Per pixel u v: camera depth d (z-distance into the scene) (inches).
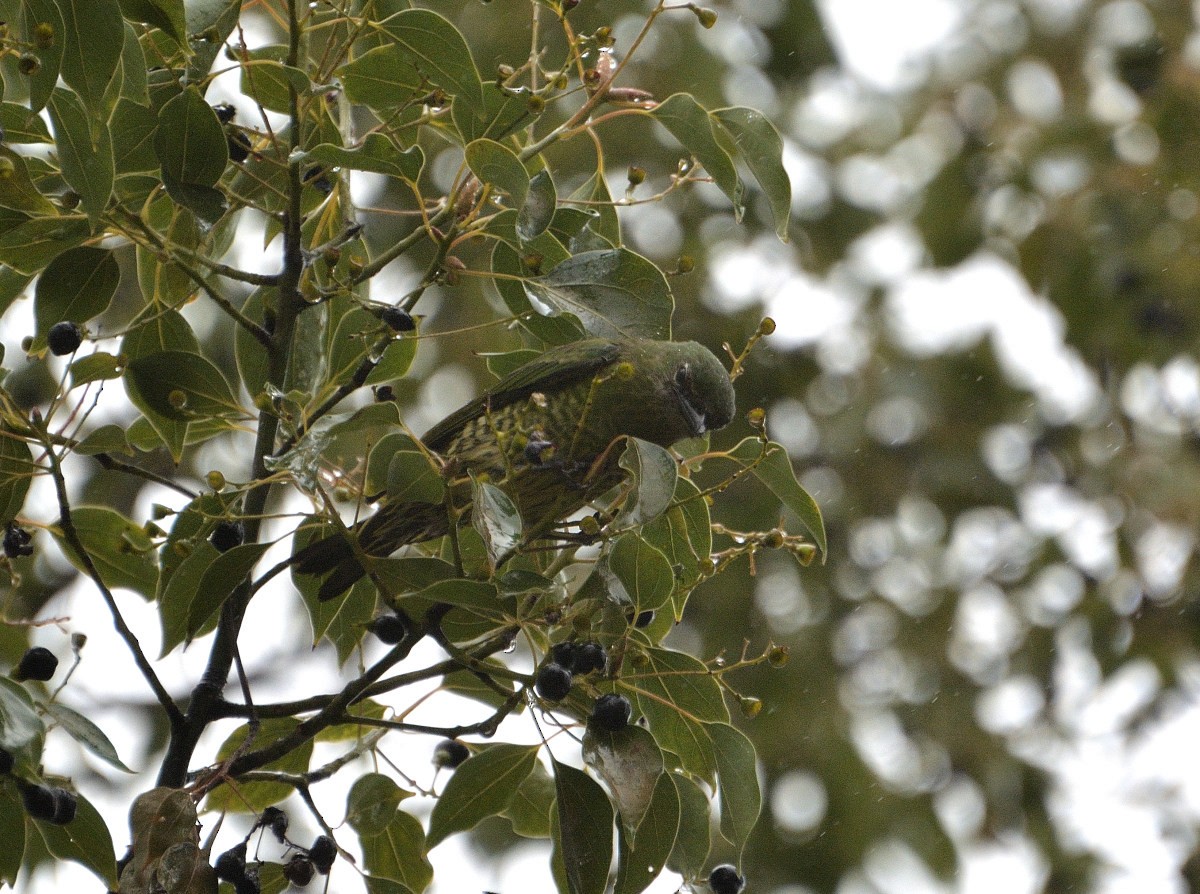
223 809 332.2
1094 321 787.4
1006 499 800.9
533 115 301.7
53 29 273.1
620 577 275.3
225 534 309.7
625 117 741.3
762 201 775.1
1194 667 762.8
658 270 311.4
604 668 277.7
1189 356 780.0
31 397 617.0
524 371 404.8
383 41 321.4
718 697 304.7
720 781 303.1
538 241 326.6
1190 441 809.5
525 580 265.6
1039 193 804.6
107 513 341.4
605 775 265.7
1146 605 776.3
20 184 285.4
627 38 742.5
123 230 296.2
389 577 281.1
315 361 341.1
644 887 279.9
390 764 309.4
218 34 295.6
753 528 751.1
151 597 353.7
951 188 808.9
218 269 301.7
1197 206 779.4
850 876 705.0
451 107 312.3
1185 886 728.3
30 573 601.9
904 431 819.4
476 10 725.3
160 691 289.7
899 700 772.0
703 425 430.9
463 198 303.6
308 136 333.7
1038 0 844.0
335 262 297.6
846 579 783.7
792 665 746.8
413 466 284.8
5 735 252.8
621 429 416.8
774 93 810.2
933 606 787.4
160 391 314.7
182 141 288.8
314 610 345.7
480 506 270.1
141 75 300.0
